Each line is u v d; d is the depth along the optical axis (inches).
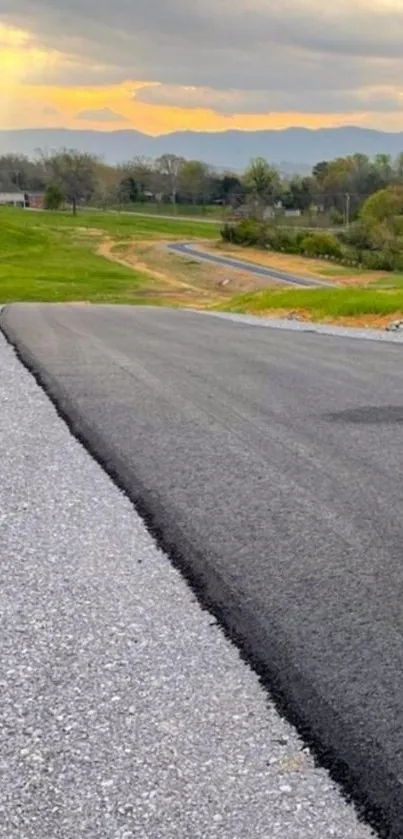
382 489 217.0
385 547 178.4
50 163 5693.9
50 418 310.8
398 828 97.2
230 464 243.4
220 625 146.6
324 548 178.4
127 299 2049.7
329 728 115.7
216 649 138.4
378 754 110.0
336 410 318.3
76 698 124.1
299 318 856.3
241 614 149.9
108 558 177.6
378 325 761.6
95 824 98.2
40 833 97.0
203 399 343.0
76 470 242.7
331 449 258.5
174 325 729.0
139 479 230.8
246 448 261.3
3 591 161.6
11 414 319.3
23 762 109.3
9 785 105.0
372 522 193.0
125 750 111.7
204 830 97.0
